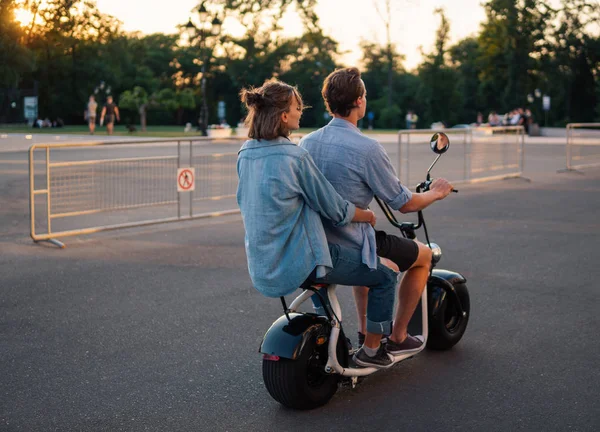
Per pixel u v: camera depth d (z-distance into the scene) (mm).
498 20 73688
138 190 11789
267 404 4125
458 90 83438
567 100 73938
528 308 6109
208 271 7477
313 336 3973
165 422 3879
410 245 4191
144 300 6363
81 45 68312
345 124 3957
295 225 3672
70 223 10422
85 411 4020
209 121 79375
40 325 5629
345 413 3982
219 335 5398
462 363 4762
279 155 3619
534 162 22078
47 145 9117
